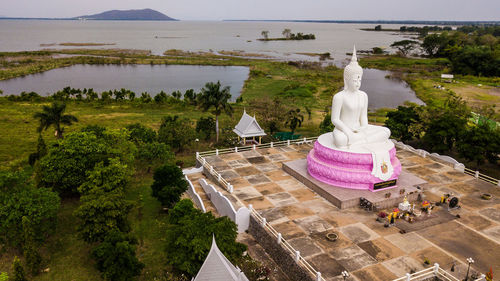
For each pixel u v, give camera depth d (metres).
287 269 22.33
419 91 95.88
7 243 24.70
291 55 189.75
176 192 29.59
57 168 30.66
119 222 25.61
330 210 27.91
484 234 24.77
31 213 23.91
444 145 40.62
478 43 161.25
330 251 22.62
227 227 22.12
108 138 35.97
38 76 115.19
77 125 58.66
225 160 38.66
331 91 90.44
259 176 34.38
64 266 24.03
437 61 149.50
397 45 179.25
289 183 32.84
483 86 101.75
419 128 47.56
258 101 73.06
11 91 91.88
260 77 114.81
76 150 31.69
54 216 25.97
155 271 23.36
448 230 25.22
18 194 25.11
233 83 108.38
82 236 24.58
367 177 29.39
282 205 28.61
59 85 101.00
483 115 58.62
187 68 140.50
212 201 31.06
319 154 31.69
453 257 22.17
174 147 46.12
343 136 30.19
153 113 69.00
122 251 21.11
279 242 23.31
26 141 50.59
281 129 57.44
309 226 25.52
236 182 32.94
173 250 21.36
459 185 32.53
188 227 21.41
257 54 189.38
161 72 128.62
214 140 51.28
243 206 27.62
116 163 29.52
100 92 93.00
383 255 22.27
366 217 26.89
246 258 22.02
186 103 75.12
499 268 21.16
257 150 42.03
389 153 29.98
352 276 20.27
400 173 33.91
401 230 25.00
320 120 63.59
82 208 24.41
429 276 20.23
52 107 46.12
